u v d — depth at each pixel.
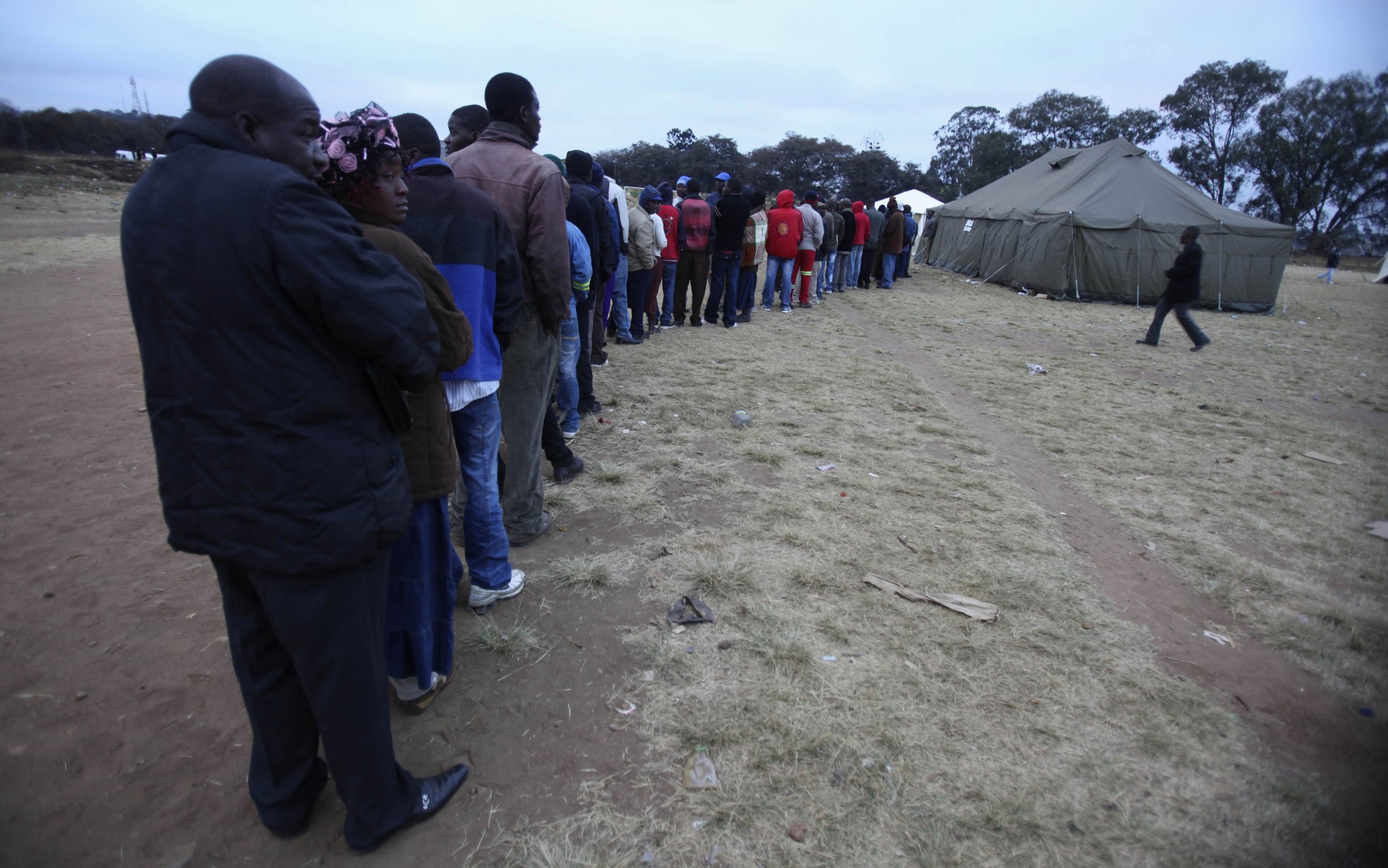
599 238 5.94
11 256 13.07
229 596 1.64
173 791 2.06
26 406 5.38
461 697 2.45
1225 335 11.45
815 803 2.06
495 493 2.81
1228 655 2.93
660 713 2.40
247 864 1.85
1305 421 6.61
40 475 4.19
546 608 2.97
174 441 1.47
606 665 2.63
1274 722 2.54
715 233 9.21
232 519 1.49
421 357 1.62
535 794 2.07
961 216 20.23
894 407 6.22
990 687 2.60
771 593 3.13
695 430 5.28
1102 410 6.60
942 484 4.52
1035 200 16.41
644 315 10.08
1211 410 6.83
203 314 1.38
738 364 7.45
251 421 1.44
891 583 3.26
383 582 1.74
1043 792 2.15
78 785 2.06
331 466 1.51
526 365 3.17
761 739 2.29
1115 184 15.08
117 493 3.98
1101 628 3.02
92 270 12.35
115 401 5.56
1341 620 3.24
